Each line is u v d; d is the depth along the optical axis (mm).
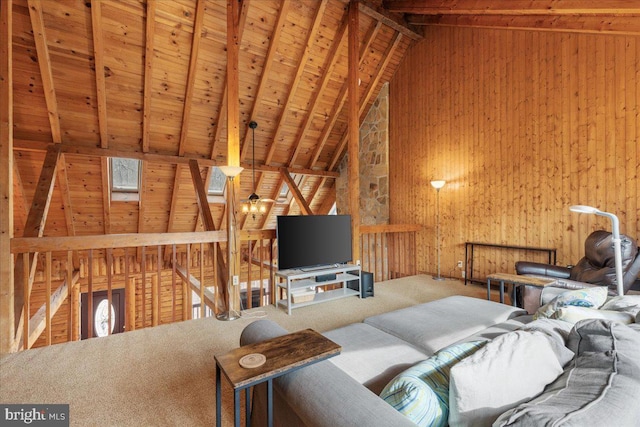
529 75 4320
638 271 2895
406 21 5348
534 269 3605
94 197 5473
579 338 1162
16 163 4566
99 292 6504
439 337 1902
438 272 5414
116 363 2383
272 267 4152
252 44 4770
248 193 7125
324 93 5941
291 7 4586
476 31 4883
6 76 2611
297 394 1108
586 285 2826
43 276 5727
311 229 3959
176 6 4031
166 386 2080
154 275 6797
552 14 3584
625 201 3539
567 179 3996
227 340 2824
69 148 4543
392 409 925
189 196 6309
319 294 4145
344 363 1556
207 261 7410
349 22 4602
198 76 4766
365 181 6789
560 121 4047
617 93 3594
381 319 2209
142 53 4258
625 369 913
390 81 6277
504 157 4605
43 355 2506
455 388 916
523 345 1084
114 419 1759
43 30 3609
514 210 4512
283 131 6184
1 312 2568
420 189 5770
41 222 3635
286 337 1467
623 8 2721
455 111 5195
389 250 6254
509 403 920
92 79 4238
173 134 5309
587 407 774
